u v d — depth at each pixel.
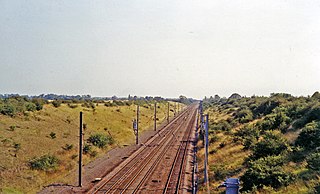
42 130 51.47
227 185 9.02
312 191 21.09
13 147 39.00
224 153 44.16
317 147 30.09
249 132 48.78
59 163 39.09
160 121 111.56
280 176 25.42
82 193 30.78
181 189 32.84
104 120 76.94
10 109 54.00
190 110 180.12
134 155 52.16
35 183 32.16
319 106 40.81
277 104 68.25
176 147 60.47
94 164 43.69
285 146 32.97
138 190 32.22
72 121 64.75
